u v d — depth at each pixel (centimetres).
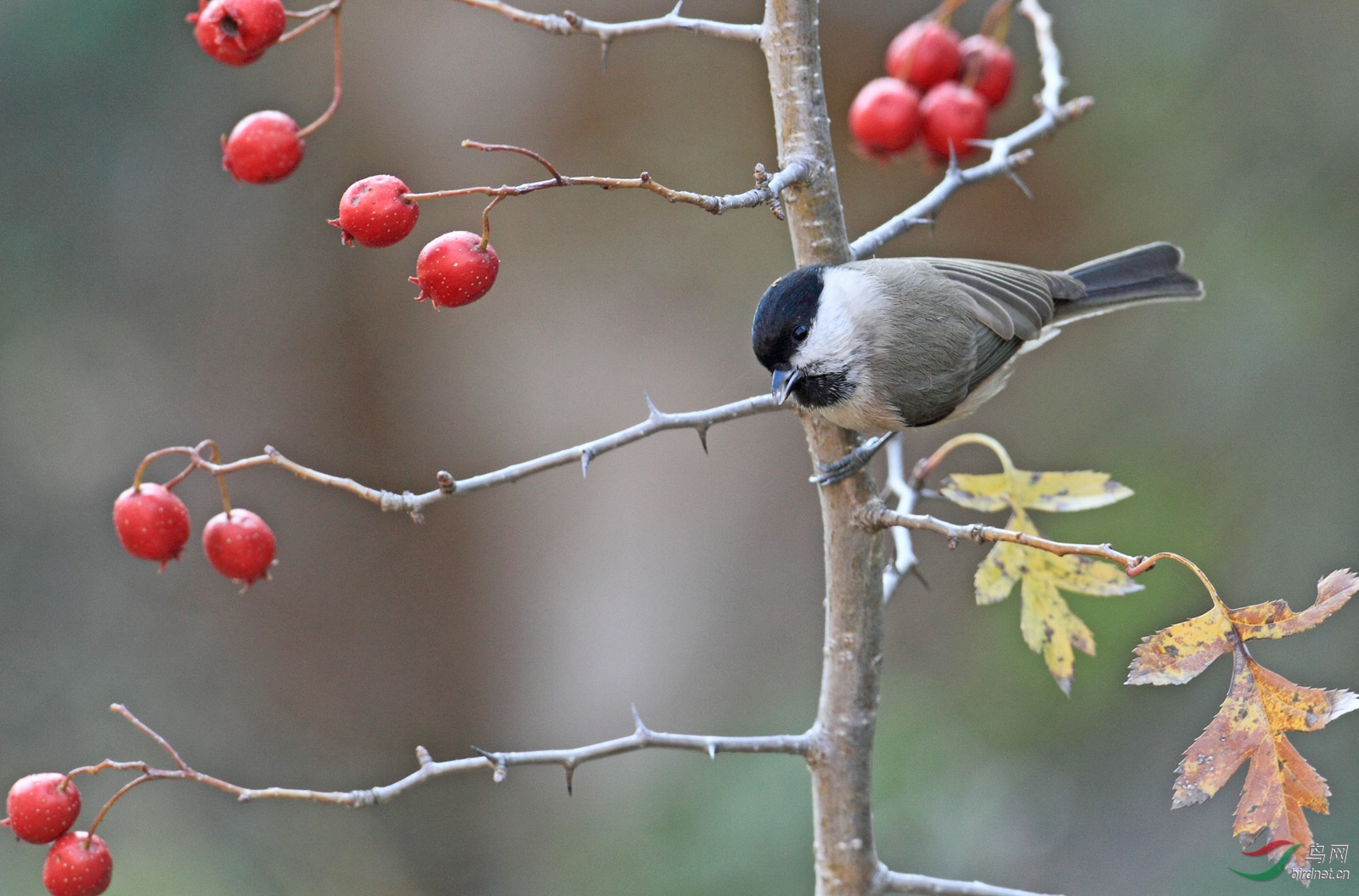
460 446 1296
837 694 493
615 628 1296
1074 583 538
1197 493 1112
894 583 550
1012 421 1204
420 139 1245
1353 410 1109
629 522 1312
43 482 1262
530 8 1244
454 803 1259
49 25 1147
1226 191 1180
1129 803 1059
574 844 1155
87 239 1237
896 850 1048
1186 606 1064
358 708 1295
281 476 1293
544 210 1270
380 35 1226
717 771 1110
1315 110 1160
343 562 1302
